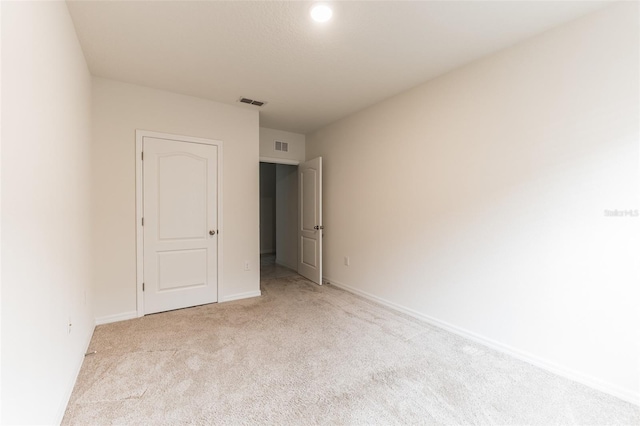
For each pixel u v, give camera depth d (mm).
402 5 1780
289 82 2863
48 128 1400
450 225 2641
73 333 1830
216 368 2004
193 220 3240
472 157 2461
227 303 3385
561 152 1948
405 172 3078
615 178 1738
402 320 2889
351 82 2865
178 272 3164
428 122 2838
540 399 1705
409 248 3039
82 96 2246
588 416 1568
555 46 1975
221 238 3420
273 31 2049
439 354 2223
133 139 2895
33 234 1202
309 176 4492
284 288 4043
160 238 3053
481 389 1795
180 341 2404
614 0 1705
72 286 1825
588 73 1830
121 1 1733
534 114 2078
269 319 2898
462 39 2137
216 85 2930
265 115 3867
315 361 2107
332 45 2227
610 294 1760
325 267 4402
